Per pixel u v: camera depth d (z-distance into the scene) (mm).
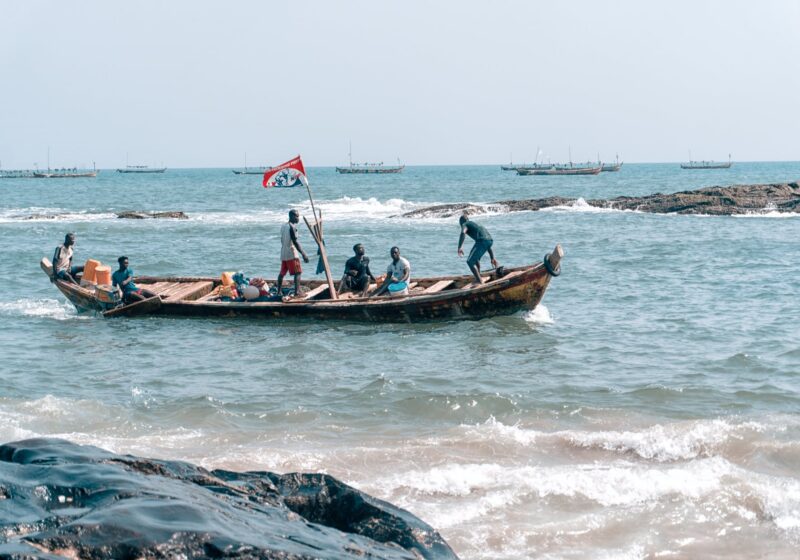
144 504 5309
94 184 161625
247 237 46406
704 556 8164
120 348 17734
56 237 46031
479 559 8016
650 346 17406
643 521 8836
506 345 17703
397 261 21172
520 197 92375
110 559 4695
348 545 5551
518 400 13445
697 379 14719
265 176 20984
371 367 15953
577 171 174500
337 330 19453
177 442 11289
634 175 182000
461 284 21938
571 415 12727
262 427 12234
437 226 52750
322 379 15078
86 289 21422
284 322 20219
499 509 9125
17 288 26516
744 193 61812
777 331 18688
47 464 6207
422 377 15125
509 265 33188
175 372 15648
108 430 11969
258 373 15539
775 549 8312
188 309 20656
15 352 17312
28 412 12625
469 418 12727
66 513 5227
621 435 11328
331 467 10273
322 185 136000
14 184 164250
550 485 9602
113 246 41094
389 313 19781
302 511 6578
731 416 12516
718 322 19906
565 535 8523
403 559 5590
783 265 31078
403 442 11328
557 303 23047
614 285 26469
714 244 39000
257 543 5035
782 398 13477
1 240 43844
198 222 57531
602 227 49719
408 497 9383
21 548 4566
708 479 9711
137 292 21344
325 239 44312
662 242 40188
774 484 9562
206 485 6488
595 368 15672
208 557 4840
